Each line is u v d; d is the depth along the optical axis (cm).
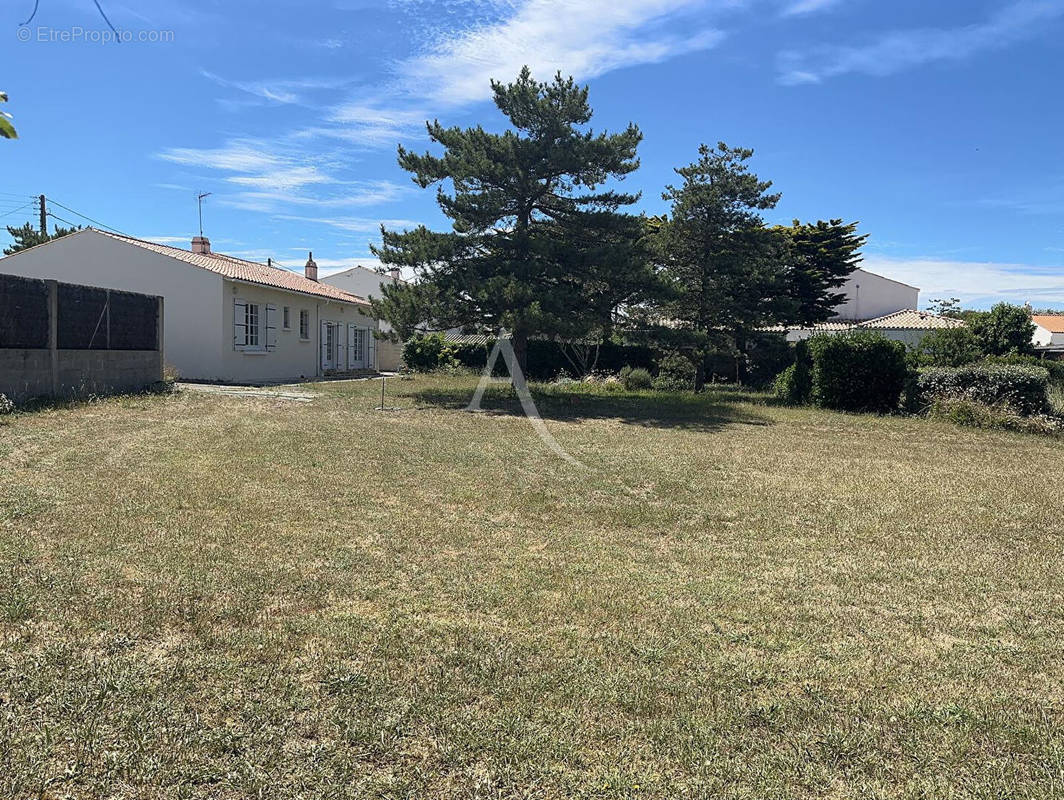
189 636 323
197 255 2142
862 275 4075
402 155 1700
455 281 1631
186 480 633
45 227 3069
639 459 893
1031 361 1703
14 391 1058
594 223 1731
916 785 238
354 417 1226
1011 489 761
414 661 309
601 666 314
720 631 360
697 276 2309
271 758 238
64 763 229
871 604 408
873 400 1641
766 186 2225
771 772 243
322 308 2517
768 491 718
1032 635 369
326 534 492
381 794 224
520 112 1677
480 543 496
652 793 230
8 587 362
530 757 246
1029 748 262
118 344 1343
